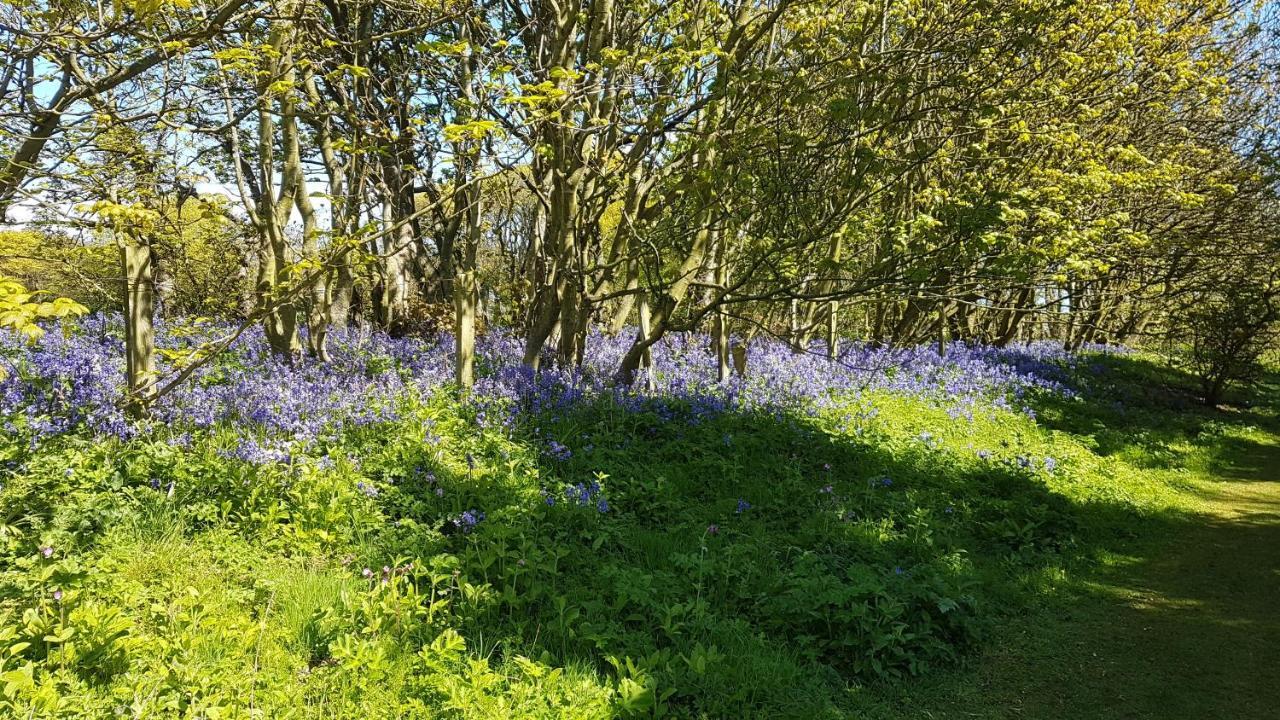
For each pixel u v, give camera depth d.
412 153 11.38
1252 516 9.34
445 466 6.49
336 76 8.25
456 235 16.03
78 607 3.78
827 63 8.62
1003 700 4.78
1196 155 16.11
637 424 8.66
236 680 3.60
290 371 8.95
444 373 9.56
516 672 4.06
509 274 16.08
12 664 3.46
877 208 11.77
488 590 4.72
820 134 8.81
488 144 8.97
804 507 7.27
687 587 5.35
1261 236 16.77
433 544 5.34
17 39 5.37
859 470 8.51
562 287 10.27
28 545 4.53
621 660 4.34
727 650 4.67
